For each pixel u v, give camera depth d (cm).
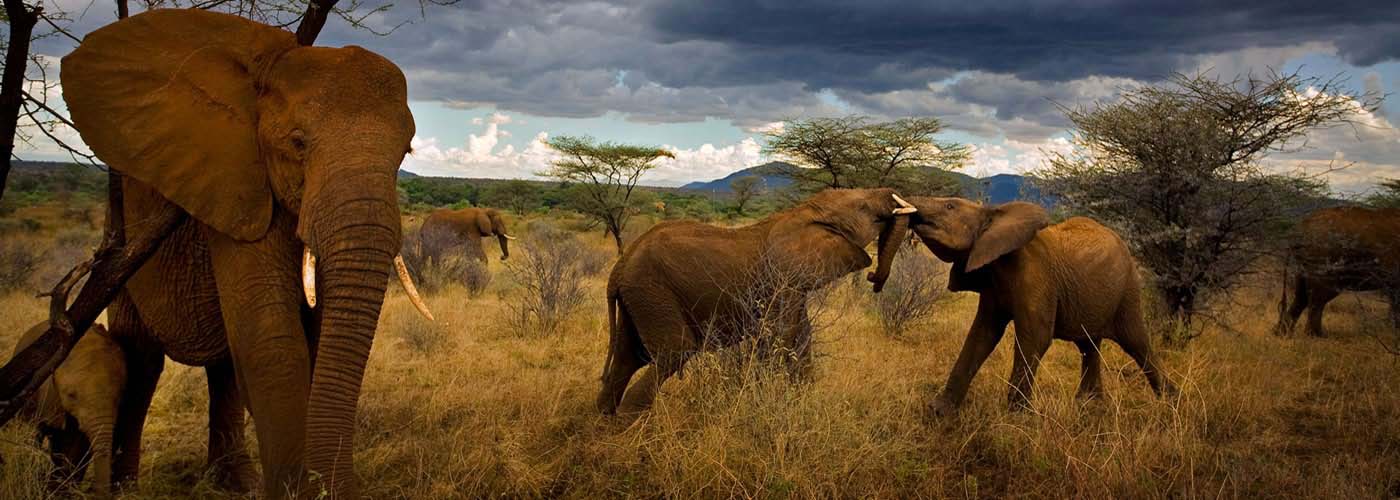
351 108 385
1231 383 741
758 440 525
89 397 425
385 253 367
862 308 1226
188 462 559
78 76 376
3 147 403
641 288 666
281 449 394
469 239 2612
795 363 644
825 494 480
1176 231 999
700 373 637
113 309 461
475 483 490
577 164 3459
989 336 701
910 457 539
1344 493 458
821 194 734
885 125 2308
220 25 401
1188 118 1027
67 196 3938
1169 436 562
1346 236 1055
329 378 358
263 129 389
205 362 456
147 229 396
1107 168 1086
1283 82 1021
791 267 678
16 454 425
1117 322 739
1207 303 1033
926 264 1355
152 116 381
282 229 402
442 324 1062
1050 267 682
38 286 1508
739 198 4934
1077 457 507
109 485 428
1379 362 839
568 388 769
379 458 536
